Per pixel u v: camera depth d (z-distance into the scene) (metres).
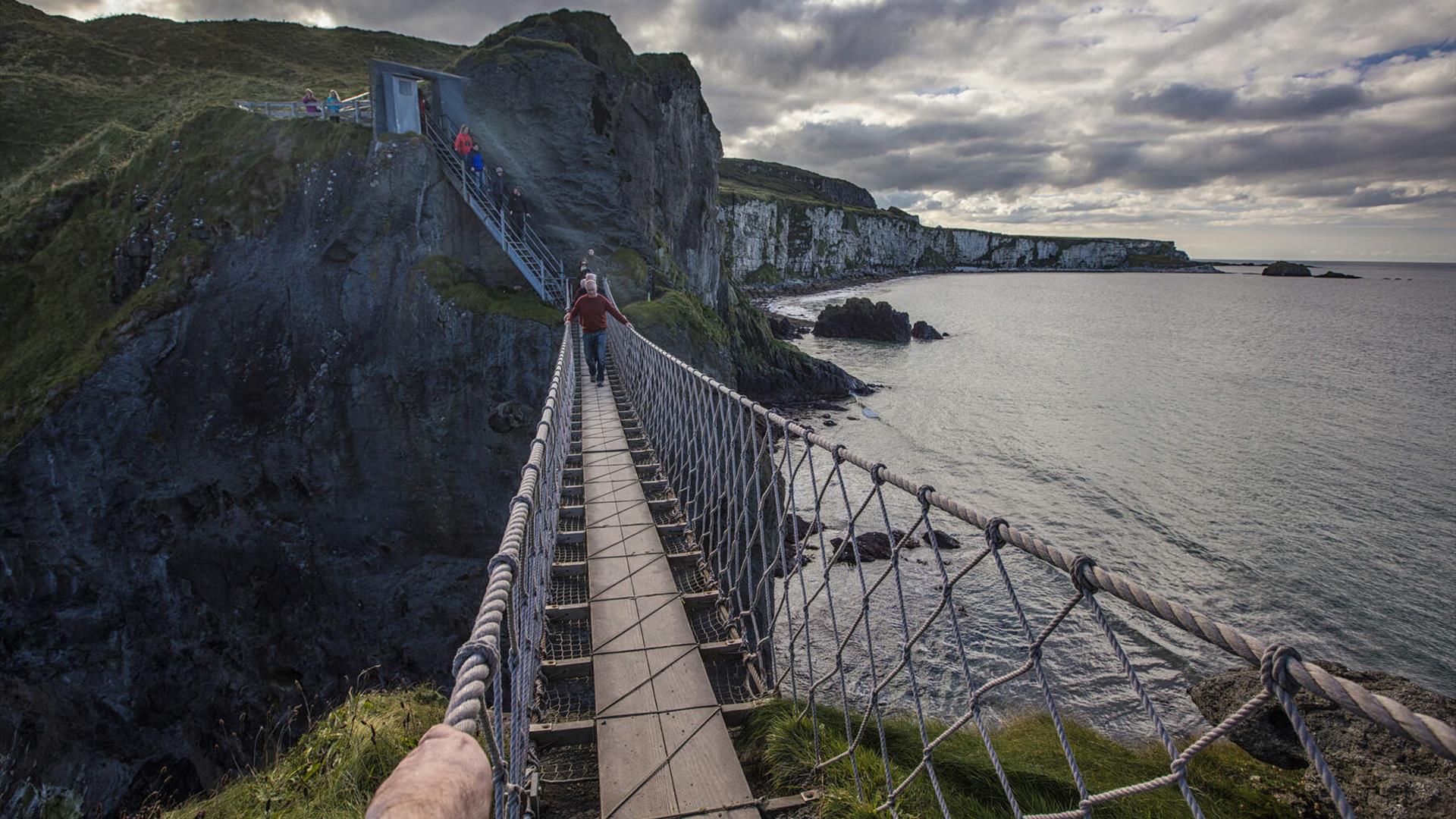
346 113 24.66
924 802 3.13
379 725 4.79
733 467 5.10
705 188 37.00
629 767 3.14
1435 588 18.30
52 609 18.36
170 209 20.69
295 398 19.97
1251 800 8.79
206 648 19.34
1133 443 31.17
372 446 20.05
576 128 25.42
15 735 18.06
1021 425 33.94
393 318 20.27
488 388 19.70
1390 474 26.98
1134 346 61.66
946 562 18.91
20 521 17.94
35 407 18.23
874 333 61.34
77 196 22.86
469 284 20.69
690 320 21.44
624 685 3.75
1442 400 40.22
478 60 25.12
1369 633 16.48
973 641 15.38
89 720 18.62
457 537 19.91
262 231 20.02
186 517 19.38
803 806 2.95
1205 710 12.20
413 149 20.73
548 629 4.50
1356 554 20.19
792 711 3.55
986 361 51.91
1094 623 16.11
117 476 18.72
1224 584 18.64
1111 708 13.25
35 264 21.28
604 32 28.50
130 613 18.92
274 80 47.69
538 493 4.13
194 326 19.38
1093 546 20.81
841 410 36.03
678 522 6.25
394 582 19.88
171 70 47.00
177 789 18.64
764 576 4.19
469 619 19.56
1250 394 41.88
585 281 12.69
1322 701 9.74
